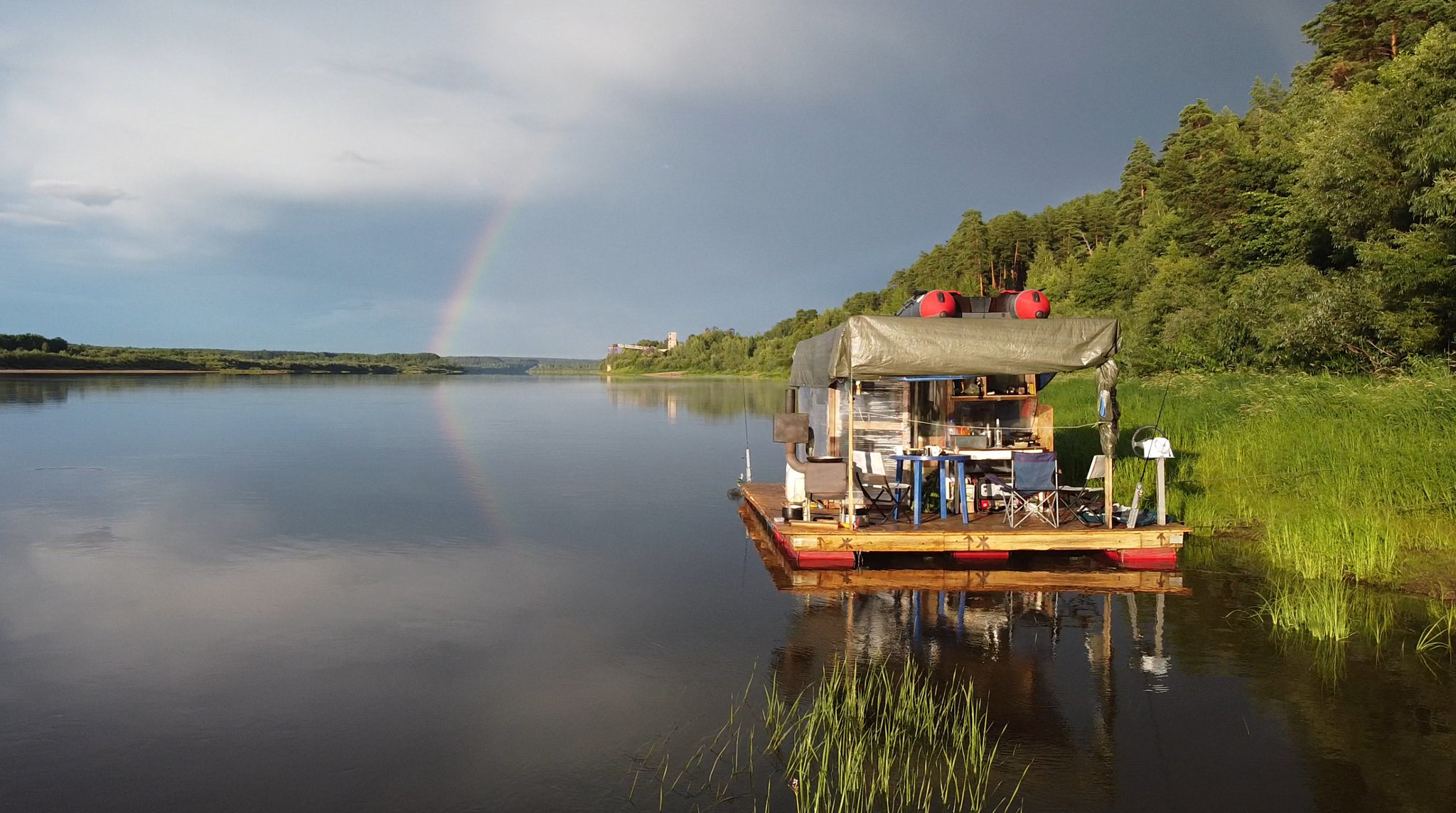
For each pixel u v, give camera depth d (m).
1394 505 9.98
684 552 10.03
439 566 9.37
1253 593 7.93
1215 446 14.00
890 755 4.72
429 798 4.28
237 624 7.21
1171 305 33.38
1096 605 7.61
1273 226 29.48
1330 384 16.09
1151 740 4.87
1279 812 4.09
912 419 11.23
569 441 24.48
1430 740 4.81
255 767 4.62
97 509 12.89
